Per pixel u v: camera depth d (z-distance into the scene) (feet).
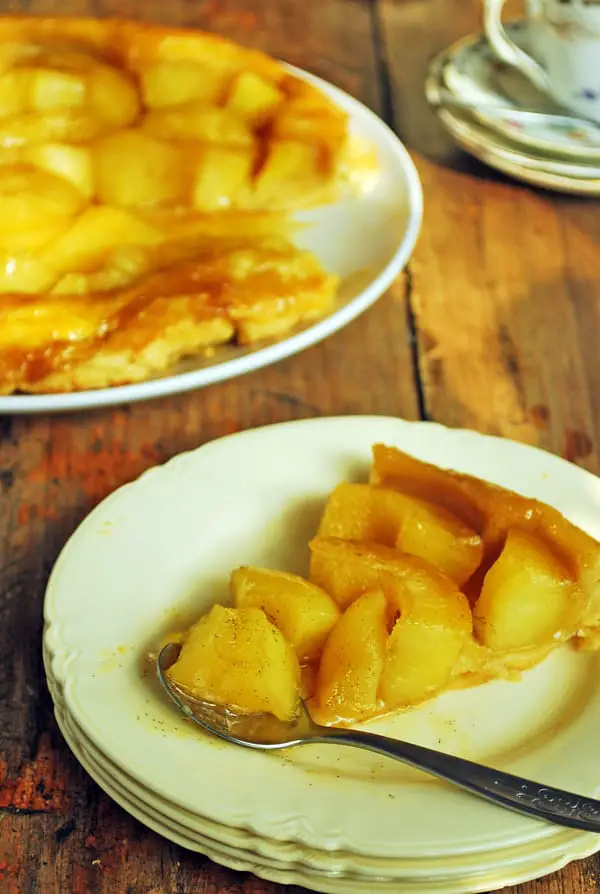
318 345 2.76
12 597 2.33
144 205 2.85
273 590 2.16
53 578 2.21
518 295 2.88
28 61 3.12
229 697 2.08
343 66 3.59
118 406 2.64
